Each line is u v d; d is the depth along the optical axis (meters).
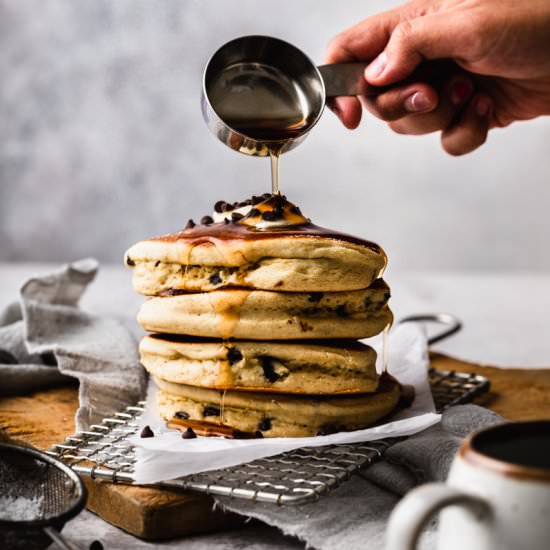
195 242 0.71
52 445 0.72
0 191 1.86
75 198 1.86
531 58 0.82
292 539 0.64
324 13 1.76
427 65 0.87
